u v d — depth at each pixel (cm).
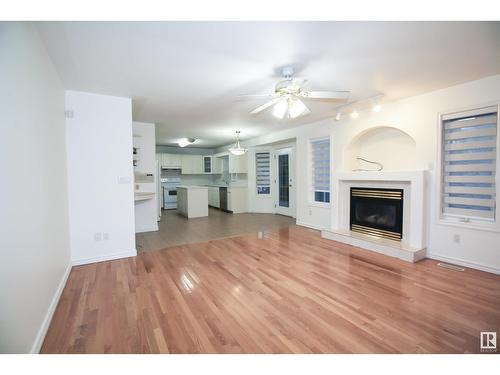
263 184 773
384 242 362
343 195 443
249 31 186
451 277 275
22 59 157
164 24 176
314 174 531
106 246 338
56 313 207
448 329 183
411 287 252
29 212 162
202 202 707
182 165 901
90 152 323
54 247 227
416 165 347
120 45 204
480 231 292
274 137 632
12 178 138
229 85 298
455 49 216
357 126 422
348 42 204
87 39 194
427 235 339
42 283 185
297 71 260
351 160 452
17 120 147
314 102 368
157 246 406
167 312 208
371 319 197
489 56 230
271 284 261
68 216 305
